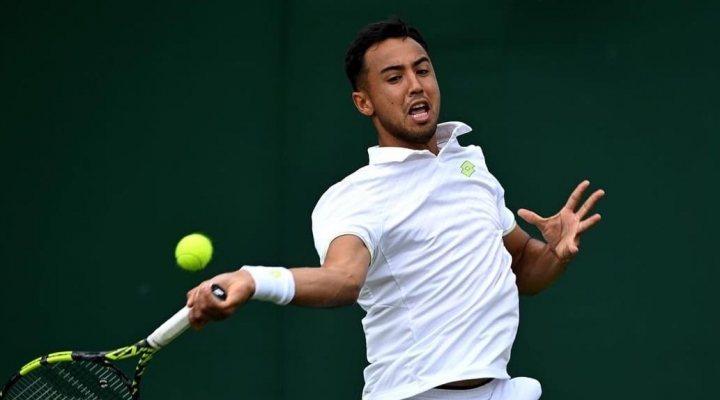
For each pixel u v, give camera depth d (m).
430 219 13.85
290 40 24.89
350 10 24.70
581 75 23.95
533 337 23.81
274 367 24.55
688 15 23.64
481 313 13.80
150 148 25.28
